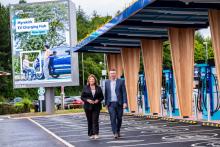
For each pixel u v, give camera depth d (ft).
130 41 96.32
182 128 57.62
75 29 139.23
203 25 73.72
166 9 64.54
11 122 99.35
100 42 99.19
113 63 119.44
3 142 54.24
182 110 72.08
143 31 83.56
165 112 88.33
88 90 49.83
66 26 135.85
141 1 58.34
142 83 96.37
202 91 68.28
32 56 137.69
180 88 72.02
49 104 140.56
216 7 58.85
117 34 87.10
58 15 136.05
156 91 85.92
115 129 49.01
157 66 85.92
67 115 120.88
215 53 58.03
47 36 136.77
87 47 108.06
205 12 67.00
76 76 137.80
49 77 136.98
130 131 57.06
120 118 49.14
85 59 318.04
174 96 80.74
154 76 86.22
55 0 135.95
